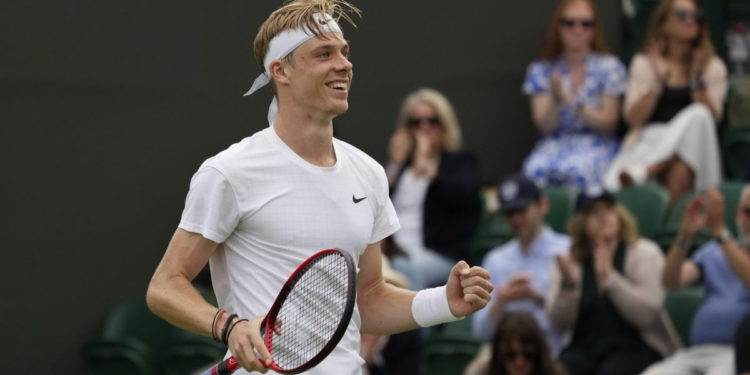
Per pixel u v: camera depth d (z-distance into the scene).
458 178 18.12
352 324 8.46
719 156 19.19
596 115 19.30
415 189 18.17
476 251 18.20
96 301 17.59
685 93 18.89
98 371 16.97
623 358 14.96
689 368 14.83
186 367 16.47
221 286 8.38
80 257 17.50
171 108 18.17
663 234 17.41
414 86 20.25
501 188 16.38
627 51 20.98
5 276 17.00
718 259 15.15
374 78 19.92
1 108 17.05
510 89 21.00
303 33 8.09
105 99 17.72
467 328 16.86
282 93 8.23
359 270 8.71
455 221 18.14
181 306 7.94
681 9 18.78
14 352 17.03
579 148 19.30
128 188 17.84
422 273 17.45
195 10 18.34
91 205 17.59
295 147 8.22
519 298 15.51
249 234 8.17
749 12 20.78
